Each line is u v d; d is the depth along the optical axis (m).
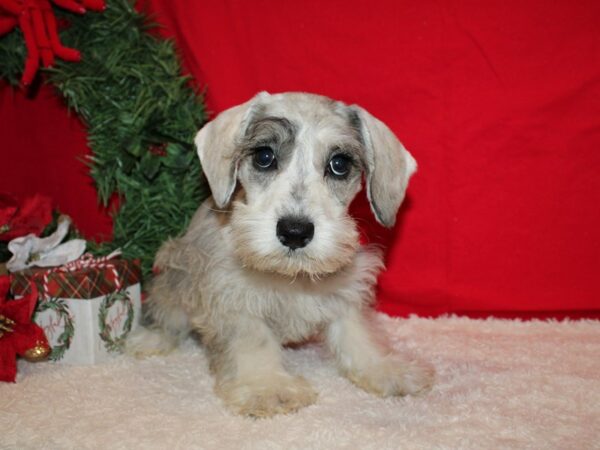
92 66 0.51
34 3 0.49
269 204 0.37
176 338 0.50
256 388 0.39
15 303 0.43
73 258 0.49
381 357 0.44
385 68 0.52
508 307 0.54
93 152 0.54
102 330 0.47
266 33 0.53
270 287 0.42
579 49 0.49
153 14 0.54
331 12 0.52
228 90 0.54
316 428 0.36
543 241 0.53
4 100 0.59
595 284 0.53
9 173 0.60
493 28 0.50
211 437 0.35
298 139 0.39
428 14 0.50
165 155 0.53
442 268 0.55
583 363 0.45
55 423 0.36
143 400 0.40
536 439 0.35
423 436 0.35
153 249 0.54
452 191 0.53
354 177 0.42
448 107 0.52
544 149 0.51
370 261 0.46
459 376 0.43
